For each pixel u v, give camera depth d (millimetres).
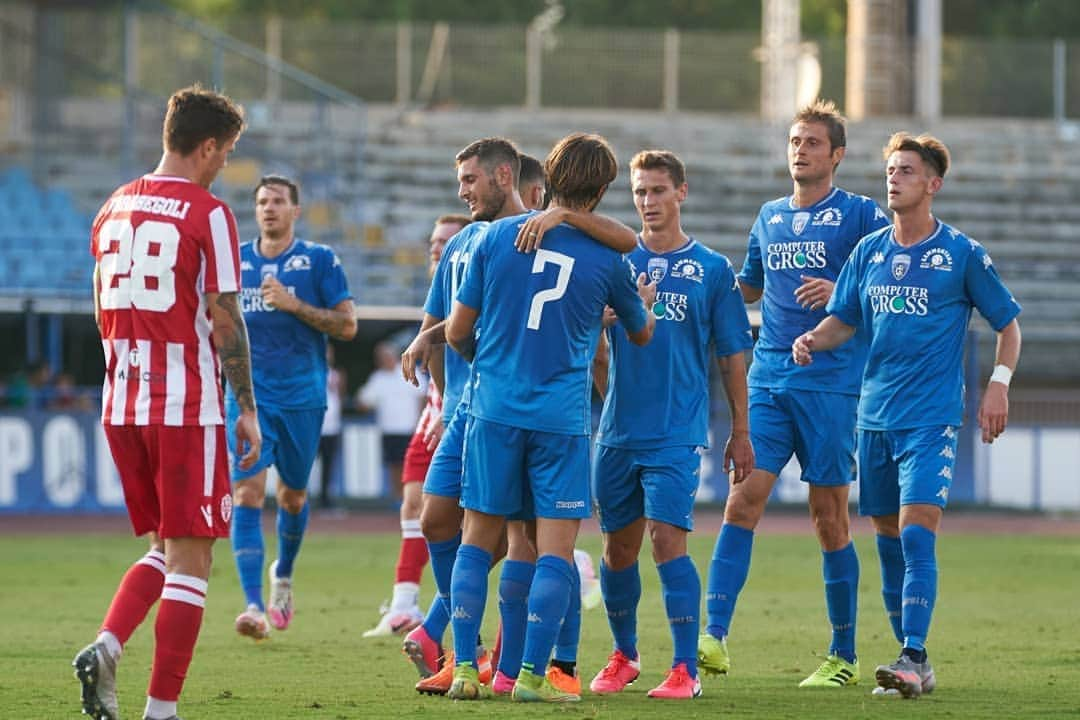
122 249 21906
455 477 26391
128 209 22031
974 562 58312
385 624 36156
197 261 21828
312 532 71562
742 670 30516
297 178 106562
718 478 84188
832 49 125375
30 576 51031
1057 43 123625
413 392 82125
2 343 93312
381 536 69438
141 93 109312
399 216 108500
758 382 30125
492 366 24656
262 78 113250
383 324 79250
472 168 26625
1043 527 77438
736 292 27781
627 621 27781
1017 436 86250
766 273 30594
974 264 27734
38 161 106500
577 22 164750
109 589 46875
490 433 24500
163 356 21750
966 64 124312
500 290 24562
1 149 106438
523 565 25391
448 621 26719
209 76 111125
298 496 37719
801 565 56781
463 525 26766
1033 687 27578
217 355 22078
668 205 27719
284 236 37812
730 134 119812
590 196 24797
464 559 24984
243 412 22047
